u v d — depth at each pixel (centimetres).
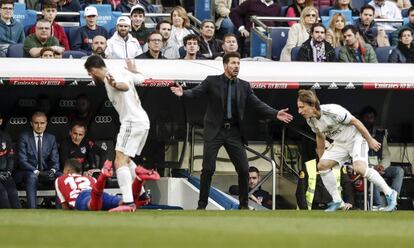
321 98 6575
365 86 6062
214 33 7181
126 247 2741
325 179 5250
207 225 3481
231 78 5450
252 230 3266
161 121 6350
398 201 6462
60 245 2781
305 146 6431
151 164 6369
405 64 6319
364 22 7269
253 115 6462
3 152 5694
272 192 5991
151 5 7650
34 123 5841
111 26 7125
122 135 4678
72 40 6800
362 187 6222
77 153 6000
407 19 7581
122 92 4662
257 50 7069
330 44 6750
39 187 5912
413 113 6669
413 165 6675
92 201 4619
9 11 6612
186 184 6106
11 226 3406
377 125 6669
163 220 3747
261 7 7469
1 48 6488
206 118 5488
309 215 4353
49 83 5772
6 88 6169
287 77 5991
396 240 2972
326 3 7844
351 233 3181
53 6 6688
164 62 6056
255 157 6506
